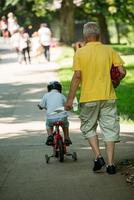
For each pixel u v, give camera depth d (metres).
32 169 14.11
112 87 13.31
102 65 13.19
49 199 11.18
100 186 11.99
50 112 15.47
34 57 55.38
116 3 73.81
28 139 19.69
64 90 34.81
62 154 14.87
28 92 35.28
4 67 49.09
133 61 52.41
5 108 29.45
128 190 11.59
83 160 15.09
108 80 13.22
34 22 83.88
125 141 18.62
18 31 53.16
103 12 73.75
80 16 82.38
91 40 13.45
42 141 19.08
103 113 13.24
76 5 71.06
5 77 42.69
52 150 16.97
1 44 68.00
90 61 13.20
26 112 27.95
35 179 12.95
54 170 13.90
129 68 46.81
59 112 15.42
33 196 11.46
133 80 39.53
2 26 71.31
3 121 25.33
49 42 52.53
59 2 69.50
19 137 20.31
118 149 16.58
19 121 25.23
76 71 13.27
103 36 80.06
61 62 51.62
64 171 13.72
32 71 45.94
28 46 51.47
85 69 13.22
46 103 15.75
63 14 70.81
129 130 21.86
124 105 28.69
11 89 36.69
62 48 65.38
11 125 24.03
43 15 76.81
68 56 56.09
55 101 15.62
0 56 57.69
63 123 15.36
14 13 78.31
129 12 76.69
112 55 13.32
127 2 74.06
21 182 12.69
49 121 15.47
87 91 13.20
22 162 15.12
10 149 17.41
